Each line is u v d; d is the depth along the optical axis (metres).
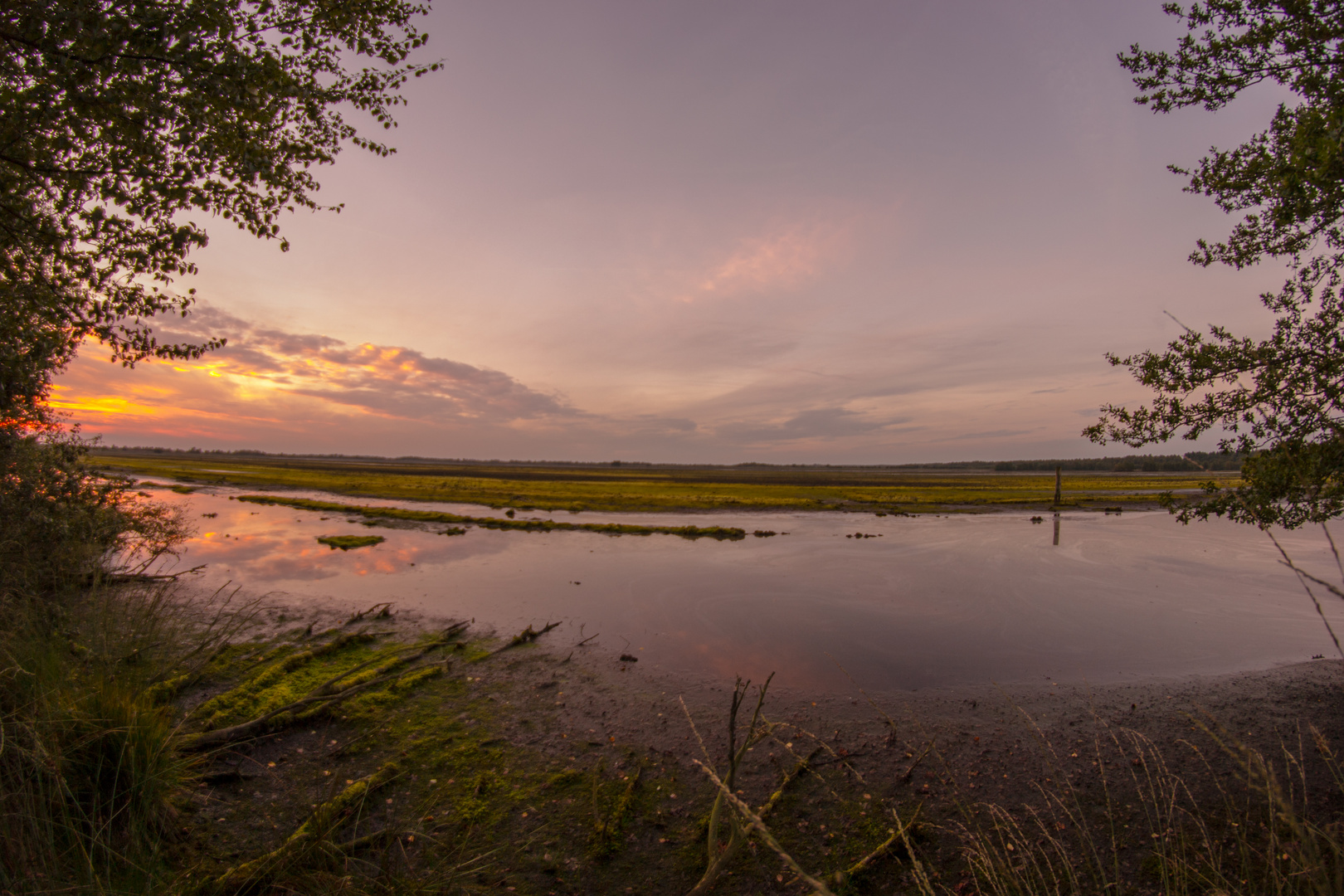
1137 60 6.59
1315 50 5.45
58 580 7.66
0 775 3.43
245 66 4.85
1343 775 5.19
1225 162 6.47
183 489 37.38
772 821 4.94
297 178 6.52
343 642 8.84
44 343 6.84
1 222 5.32
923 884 3.73
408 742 6.05
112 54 4.41
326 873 3.69
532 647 9.21
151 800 4.09
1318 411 5.74
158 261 5.71
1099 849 4.47
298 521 24.11
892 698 7.50
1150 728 6.56
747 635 10.03
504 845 4.52
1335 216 5.58
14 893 2.89
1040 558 17.36
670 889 4.16
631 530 22.75
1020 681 8.06
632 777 5.49
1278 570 15.43
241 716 6.29
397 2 6.57
